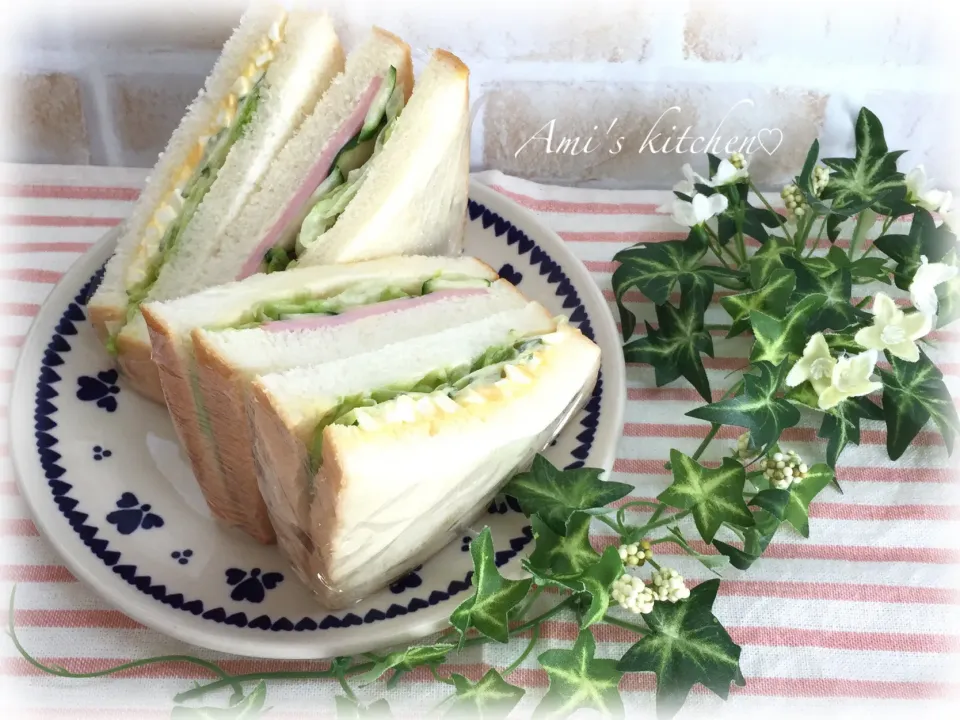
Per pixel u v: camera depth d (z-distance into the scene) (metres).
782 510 0.29
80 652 0.29
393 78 0.34
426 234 0.35
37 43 0.40
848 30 0.40
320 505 0.26
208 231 0.35
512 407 0.29
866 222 0.38
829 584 0.31
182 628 0.28
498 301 0.33
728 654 0.27
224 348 0.28
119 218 0.42
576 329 0.34
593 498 0.30
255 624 0.28
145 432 0.34
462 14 0.40
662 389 0.37
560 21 0.40
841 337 0.34
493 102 0.43
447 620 0.28
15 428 0.33
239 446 0.29
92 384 0.35
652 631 0.28
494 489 0.30
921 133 0.43
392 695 0.28
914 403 0.34
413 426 0.27
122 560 0.30
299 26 0.34
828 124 0.43
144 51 0.41
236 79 0.35
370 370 0.29
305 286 0.31
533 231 0.39
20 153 0.44
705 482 0.30
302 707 0.28
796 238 0.38
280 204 0.34
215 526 0.31
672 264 0.38
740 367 0.37
